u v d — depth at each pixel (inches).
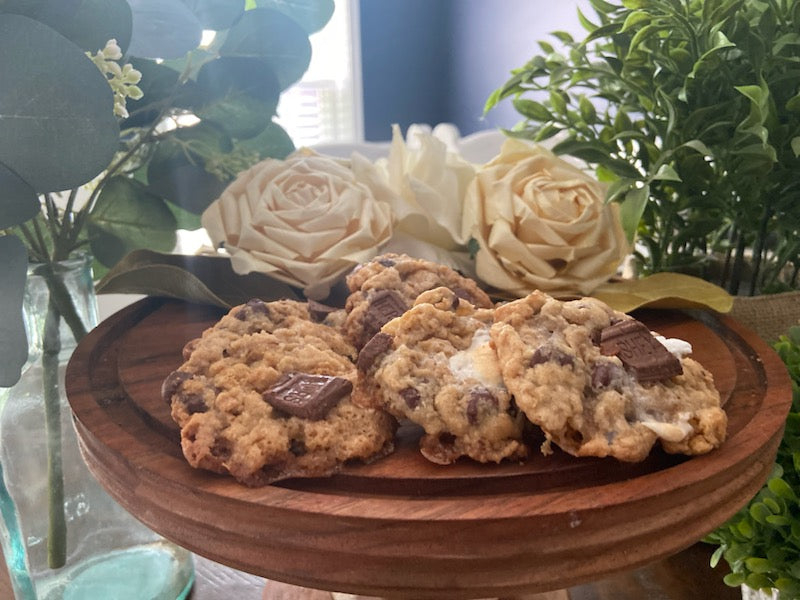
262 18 12.2
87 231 12.0
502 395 8.4
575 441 8.3
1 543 12.8
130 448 8.4
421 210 14.2
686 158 13.2
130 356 11.1
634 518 7.2
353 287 11.6
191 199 12.9
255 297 13.6
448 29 41.5
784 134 12.6
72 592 11.3
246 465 7.7
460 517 6.9
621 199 13.9
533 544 7.0
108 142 9.1
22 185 8.7
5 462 10.8
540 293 9.5
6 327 8.9
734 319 13.0
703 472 7.6
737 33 12.4
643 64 13.6
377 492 7.8
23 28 8.4
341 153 24.8
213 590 12.8
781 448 10.4
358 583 7.1
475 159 25.9
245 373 9.1
